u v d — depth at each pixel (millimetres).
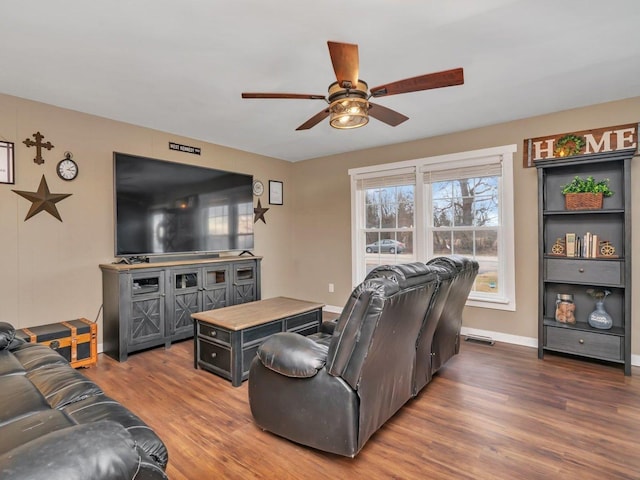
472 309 3939
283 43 2170
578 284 3236
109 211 3523
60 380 1505
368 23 1975
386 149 4590
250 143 4516
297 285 5625
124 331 3209
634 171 3053
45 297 3121
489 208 3846
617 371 2926
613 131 3141
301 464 1776
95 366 3074
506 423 2137
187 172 4031
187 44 2174
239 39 2121
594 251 3096
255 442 1967
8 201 2930
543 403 2383
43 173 3111
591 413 2246
